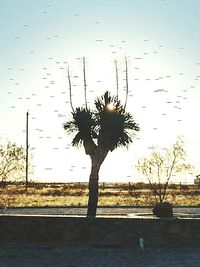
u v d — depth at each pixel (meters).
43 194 56.56
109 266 12.62
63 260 13.40
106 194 56.94
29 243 16.12
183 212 30.33
